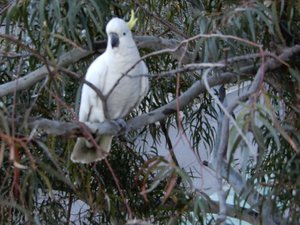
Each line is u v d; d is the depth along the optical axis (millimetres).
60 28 3314
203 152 6789
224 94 4875
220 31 3186
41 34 3361
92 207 4219
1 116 2480
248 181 3490
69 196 4941
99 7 3352
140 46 3805
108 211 4484
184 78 4988
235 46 3322
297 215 3400
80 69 4113
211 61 3244
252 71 3477
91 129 3168
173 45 3824
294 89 3486
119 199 4402
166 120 5383
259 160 2930
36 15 3408
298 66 3275
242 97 2596
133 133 5293
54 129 2877
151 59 4809
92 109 3312
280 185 3322
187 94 3689
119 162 4832
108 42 3248
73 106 4367
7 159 3885
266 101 2463
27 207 3840
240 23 3113
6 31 3400
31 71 3850
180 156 6637
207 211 3332
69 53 3641
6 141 2375
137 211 4738
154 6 4434
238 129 2268
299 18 3416
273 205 3377
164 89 5004
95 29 3547
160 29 4793
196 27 4492
